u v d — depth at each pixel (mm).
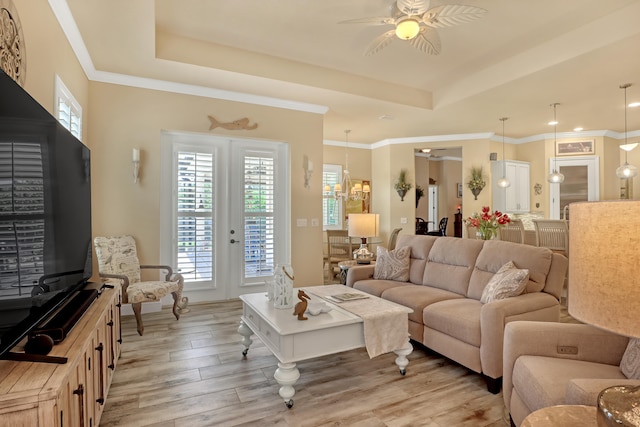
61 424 1201
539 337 1875
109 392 2369
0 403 1052
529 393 1646
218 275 4789
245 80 4230
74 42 3268
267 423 2045
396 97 5141
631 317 813
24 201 1439
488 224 4113
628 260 828
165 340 3324
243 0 3066
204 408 2195
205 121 4547
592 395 1279
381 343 2516
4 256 1280
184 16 3334
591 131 7078
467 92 4879
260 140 4977
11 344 1316
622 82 4328
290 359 2223
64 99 3092
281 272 2717
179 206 4551
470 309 2746
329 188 7758
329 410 2184
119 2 2695
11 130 1337
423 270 3777
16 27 2008
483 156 7195
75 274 2119
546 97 4902
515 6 3150
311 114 5258
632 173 5684
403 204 7648
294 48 4012
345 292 3229
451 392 2410
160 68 3883
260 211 5051
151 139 4254
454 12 2682
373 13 3275
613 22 3271
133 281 3863
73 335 1586
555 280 2766
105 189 4035
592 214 912
